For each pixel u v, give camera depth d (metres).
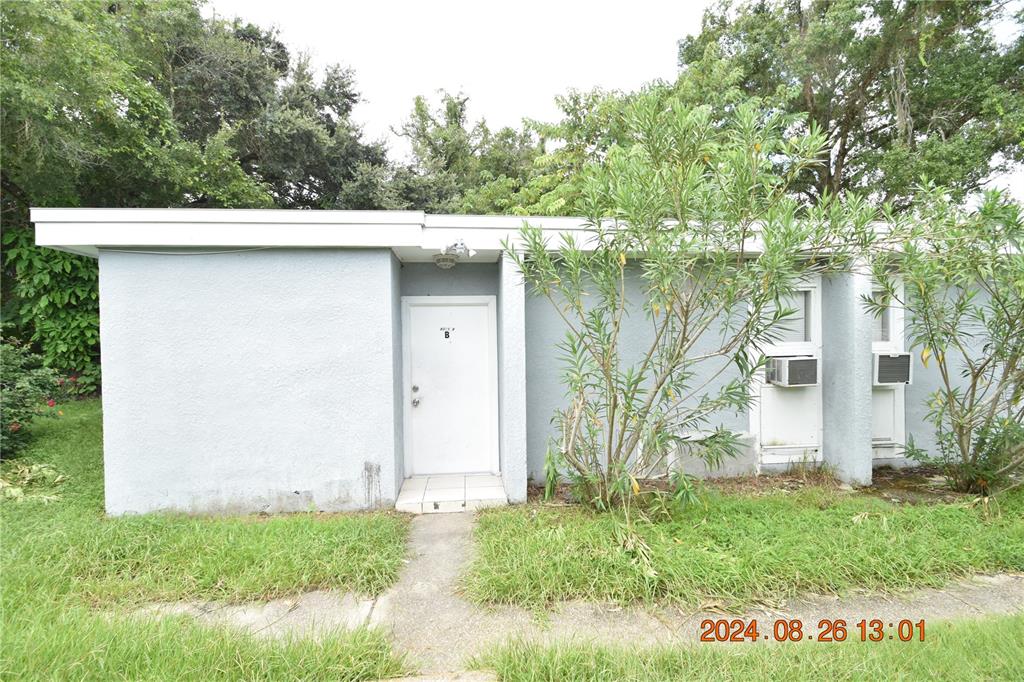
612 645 2.46
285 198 16.06
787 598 3.00
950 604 2.97
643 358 5.22
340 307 4.41
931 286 4.13
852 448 5.03
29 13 6.65
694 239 3.54
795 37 11.56
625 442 4.48
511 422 4.64
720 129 9.77
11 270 8.87
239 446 4.31
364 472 4.46
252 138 14.22
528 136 18.14
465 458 5.53
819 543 3.43
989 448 4.63
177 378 4.23
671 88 10.53
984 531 3.68
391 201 15.43
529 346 5.31
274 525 3.78
